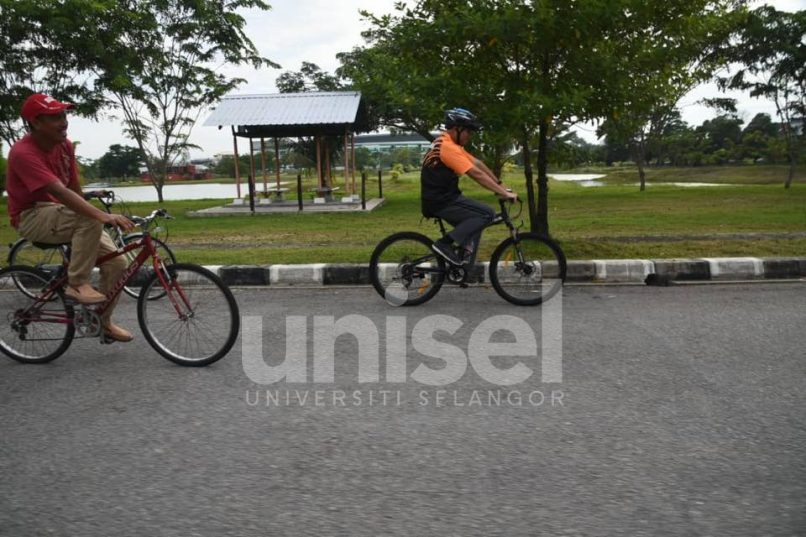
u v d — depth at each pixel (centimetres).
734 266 732
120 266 452
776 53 2475
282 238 1077
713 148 5016
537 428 333
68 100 2091
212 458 303
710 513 251
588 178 4531
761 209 1405
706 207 1510
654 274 725
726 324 526
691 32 808
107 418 352
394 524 246
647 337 493
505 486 274
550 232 1055
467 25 741
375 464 295
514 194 592
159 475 287
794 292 644
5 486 279
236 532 242
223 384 403
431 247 610
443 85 782
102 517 253
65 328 445
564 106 723
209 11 2183
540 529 242
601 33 761
